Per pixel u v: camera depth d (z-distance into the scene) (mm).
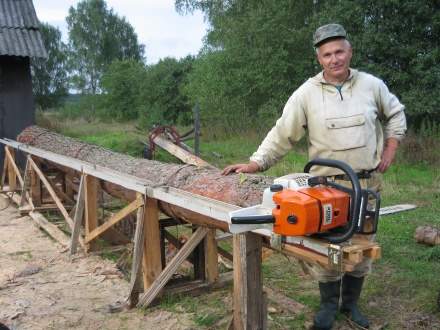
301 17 14492
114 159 5367
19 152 9586
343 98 3227
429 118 12461
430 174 9461
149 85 25859
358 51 12312
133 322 3885
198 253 4461
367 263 3629
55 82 37250
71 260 5250
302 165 10180
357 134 3211
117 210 7285
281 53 13844
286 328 3738
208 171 4023
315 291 4430
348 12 12211
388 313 3975
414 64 12273
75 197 7645
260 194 3297
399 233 5879
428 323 3775
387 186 8219
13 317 3977
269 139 3479
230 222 2584
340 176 3297
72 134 18078
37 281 4730
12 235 6258
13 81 9820
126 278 4770
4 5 10039
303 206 2412
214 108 15844
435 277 4602
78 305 4211
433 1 12117
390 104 3359
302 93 3328
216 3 16719
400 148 10719
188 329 3752
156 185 4039
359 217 2529
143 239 4137
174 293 4230
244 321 3232
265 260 5176
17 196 8023
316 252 2652
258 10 14414
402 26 12289
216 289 4414
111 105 30375
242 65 15047
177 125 24078
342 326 3732
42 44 9805
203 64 17312
